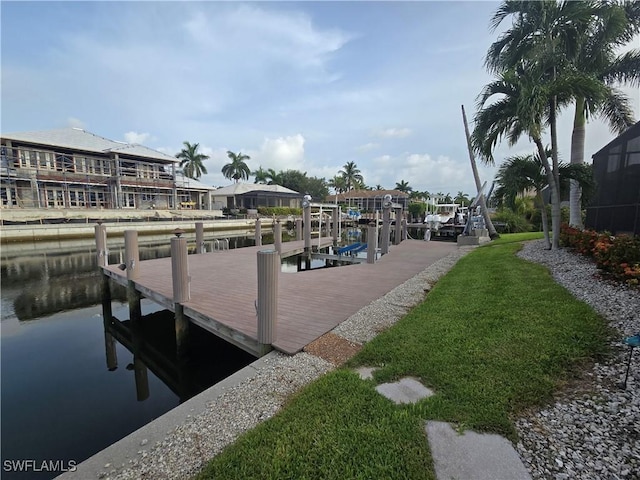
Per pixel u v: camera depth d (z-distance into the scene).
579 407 2.27
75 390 4.76
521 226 20.64
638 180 7.12
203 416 2.50
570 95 7.16
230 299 5.88
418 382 2.76
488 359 3.01
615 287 4.46
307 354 3.60
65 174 25.56
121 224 23.28
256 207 44.31
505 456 1.90
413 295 6.02
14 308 8.62
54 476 3.01
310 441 2.08
